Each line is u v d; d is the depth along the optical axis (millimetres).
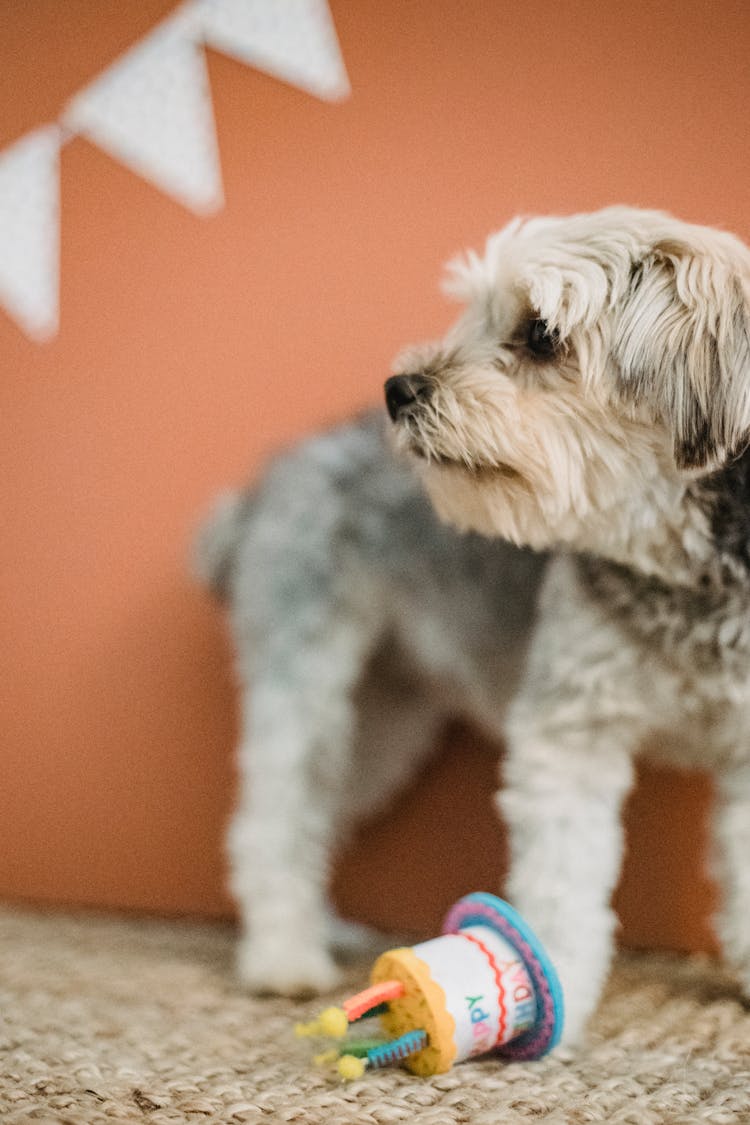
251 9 2191
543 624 1637
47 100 2266
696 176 1991
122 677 2287
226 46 2209
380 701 2248
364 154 2176
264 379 2236
